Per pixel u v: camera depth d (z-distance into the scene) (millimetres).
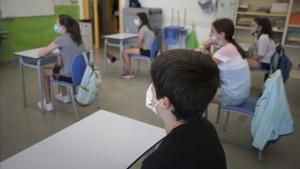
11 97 3451
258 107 2031
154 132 1288
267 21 3494
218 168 641
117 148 1146
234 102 2256
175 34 5812
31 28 5668
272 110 1955
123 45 4352
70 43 2758
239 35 5414
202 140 628
